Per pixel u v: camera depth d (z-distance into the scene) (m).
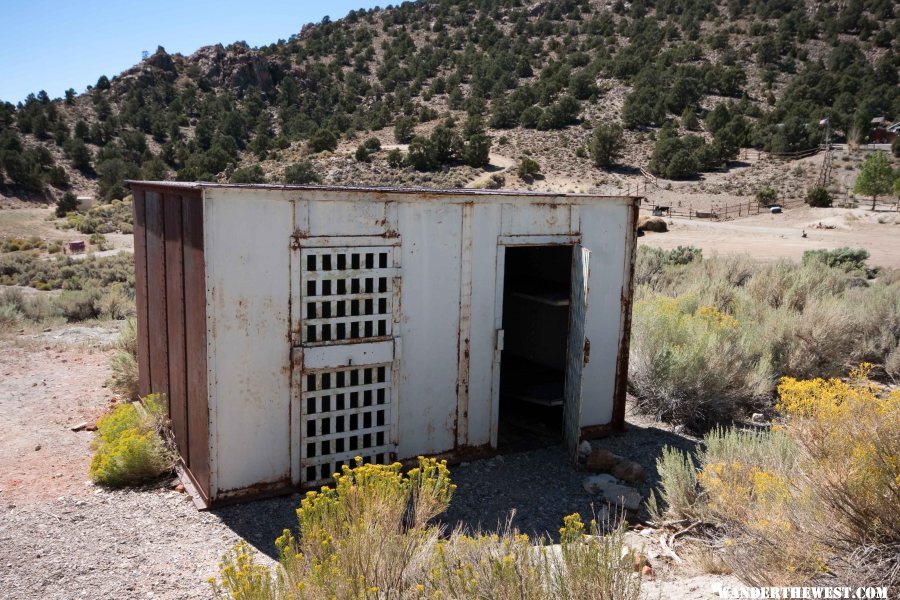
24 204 95.56
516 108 127.62
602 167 94.94
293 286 6.11
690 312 12.61
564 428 7.82
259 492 6.17
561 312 9.50
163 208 6.99
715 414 8.80
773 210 59.62
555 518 6.00
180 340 6.59
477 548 3.94
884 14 192.50
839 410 4.62
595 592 3.31
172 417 7.14
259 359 6.04
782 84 152.50
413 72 190.38
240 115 156.75
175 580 4.68
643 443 8.03
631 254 8.19
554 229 7.55
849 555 3.87
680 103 130.12
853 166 83.00
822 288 15.23
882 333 11.52
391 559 3.80
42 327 15.95
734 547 4.39
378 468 4.60
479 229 7.10
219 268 5.77
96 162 121.94
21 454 7.26
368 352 6.52
